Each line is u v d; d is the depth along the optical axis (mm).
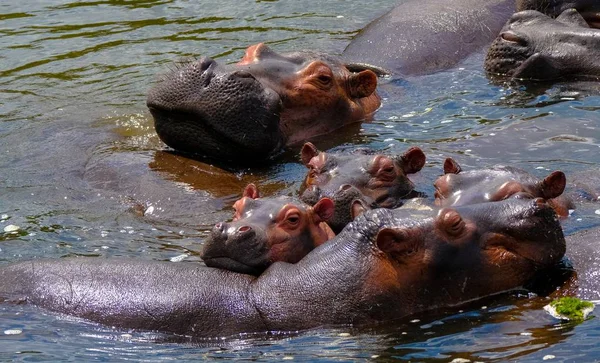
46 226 16172
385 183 16203
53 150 19156
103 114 21062
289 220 14320
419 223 13273
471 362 11797
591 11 23688
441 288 13203
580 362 11625
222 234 13844
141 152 18844
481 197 14422
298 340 12609
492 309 13094
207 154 18531
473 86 21906
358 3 28812
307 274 13172
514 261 13469
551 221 13594
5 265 14211
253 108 18031
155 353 12438
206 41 25891
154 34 26625
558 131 19016
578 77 21984
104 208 16766
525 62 22016
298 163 18500
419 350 12180
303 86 19625
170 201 16781
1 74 24031
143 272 13484
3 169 18438
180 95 17984
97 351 12484
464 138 18984
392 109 20891
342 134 19734
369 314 12875
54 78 23672
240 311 12945
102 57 24969
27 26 27516
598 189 16344
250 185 15453
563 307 12844
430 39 23844
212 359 12219
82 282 13469
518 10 24188
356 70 22875
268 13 28125
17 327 12992
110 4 29312
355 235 13352
